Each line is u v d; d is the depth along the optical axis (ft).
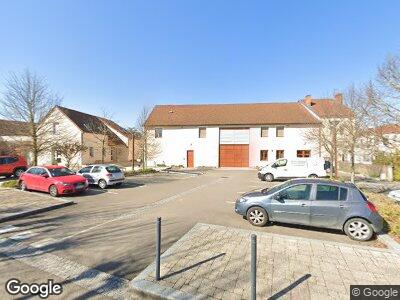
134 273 15.08
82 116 115.24
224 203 34.99
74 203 34.60
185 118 115.24
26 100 54.03
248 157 107.86
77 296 12.79
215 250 17.94
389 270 15.24
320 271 15.06
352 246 18.71
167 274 14.53
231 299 12.23
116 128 139.33
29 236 21.34
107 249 18.57
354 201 21.68
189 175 76.13
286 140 104.99
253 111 114.62
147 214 28.84
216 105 122.01
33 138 55.72
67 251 18.22
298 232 22.90
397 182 55.83
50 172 41.60
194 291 12.85
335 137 55.42
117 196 40.42
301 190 23.57
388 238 20.43
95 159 110.42
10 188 44.83
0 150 72.49
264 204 24.35
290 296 12.57
